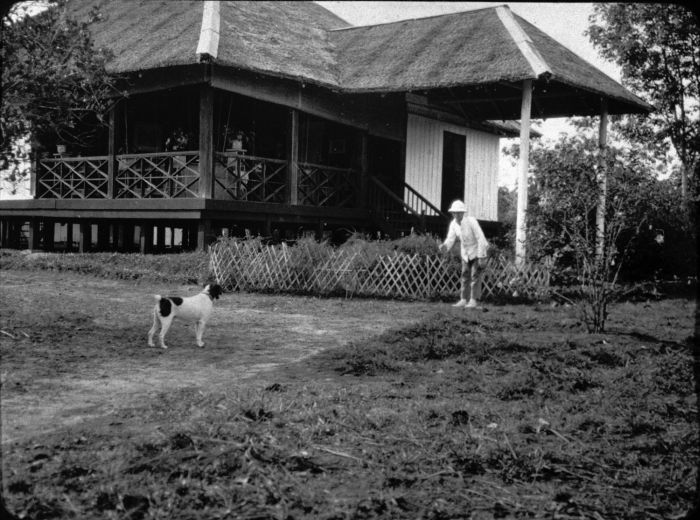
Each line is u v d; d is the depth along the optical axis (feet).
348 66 65.72
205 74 52.19
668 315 40.52
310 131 71.46
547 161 37.96
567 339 29.12
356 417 17.06
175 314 26.99
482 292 47.98
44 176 66.85
